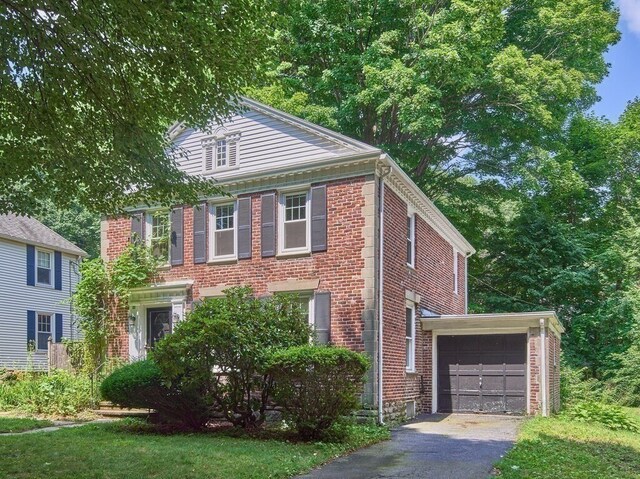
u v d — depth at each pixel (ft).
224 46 26.48
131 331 54.65
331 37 76.13
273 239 49.01
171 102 29.07
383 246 46.47
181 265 53.62
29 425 38.83
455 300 71.46
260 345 35.27
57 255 89.20
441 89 77.15
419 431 41.50
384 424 43.19
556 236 90.02
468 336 54.49
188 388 35.60
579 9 80.12
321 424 34.35
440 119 69.97
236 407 36.22
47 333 86.43
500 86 74.43
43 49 25.39
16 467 25.13
